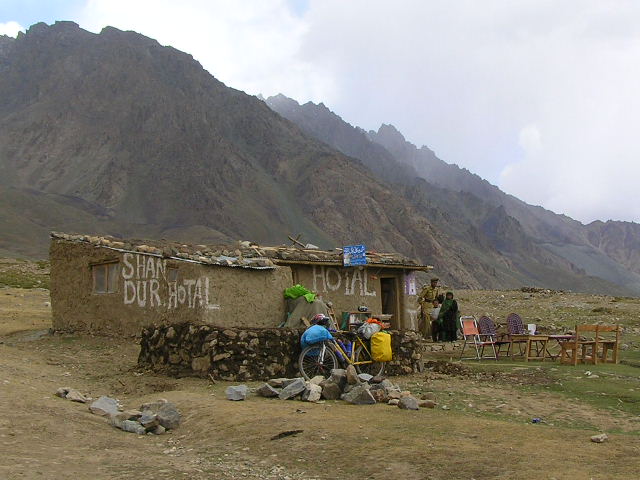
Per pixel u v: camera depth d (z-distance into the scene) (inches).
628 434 350.3
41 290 1496.1
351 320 649.0
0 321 956.6
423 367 582.9
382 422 349.7
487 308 1365.7
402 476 261.1
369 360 523.2
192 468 283.1
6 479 248.1
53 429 337.1
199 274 589.0
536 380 525.0
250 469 281.4
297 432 327.9
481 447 295.7
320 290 770.8
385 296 891.4
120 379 510.9
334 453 295.6
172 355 525.3
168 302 652.1
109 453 306.5
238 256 676.7
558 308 1350.9
